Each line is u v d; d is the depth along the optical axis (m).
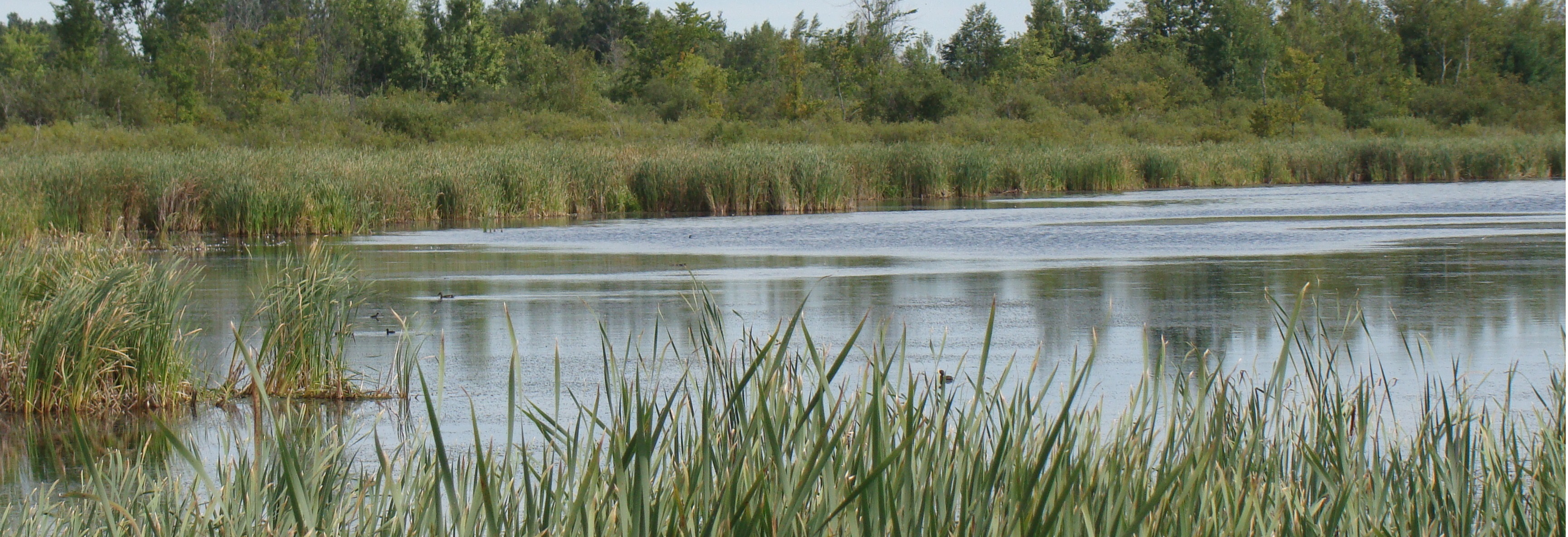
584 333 16.97
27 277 14.98
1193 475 5.69
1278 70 139.75
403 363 14.95
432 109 91.50
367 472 9.69
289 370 13.44
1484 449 7.57
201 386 13.64
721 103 111.00
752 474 5.82
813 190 48.09
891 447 5.87
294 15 145.62
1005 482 6.04
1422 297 20.11
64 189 36.81
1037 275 23.97
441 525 5.08
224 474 8.19
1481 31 146.00
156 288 13.57
